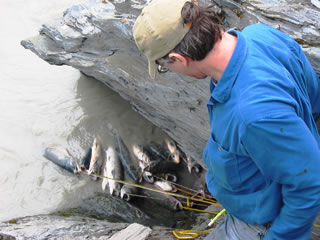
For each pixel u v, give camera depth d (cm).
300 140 143
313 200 153
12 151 647
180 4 156
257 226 212
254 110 143
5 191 596
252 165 184
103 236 402
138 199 565
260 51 161
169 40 156
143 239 381
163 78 473
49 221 459
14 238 414
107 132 658
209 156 198
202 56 155
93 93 721
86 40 534
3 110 709
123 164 619
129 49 499
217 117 165
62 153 628
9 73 780
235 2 373
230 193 210
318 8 352
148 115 614
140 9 475
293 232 170
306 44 323
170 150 612
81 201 568
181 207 533
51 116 696
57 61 583
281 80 150
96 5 527
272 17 353
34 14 910
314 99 213
